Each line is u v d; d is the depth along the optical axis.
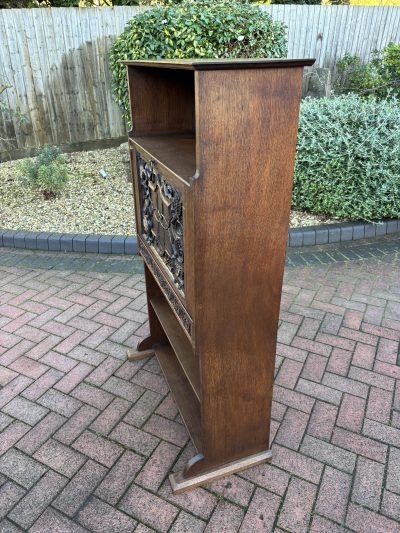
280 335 2.58
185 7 4.04
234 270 1.30
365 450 1.83
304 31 6.36
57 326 2.69
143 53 3.92
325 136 3.63
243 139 1.13
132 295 3.03
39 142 5.87
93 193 4.64
